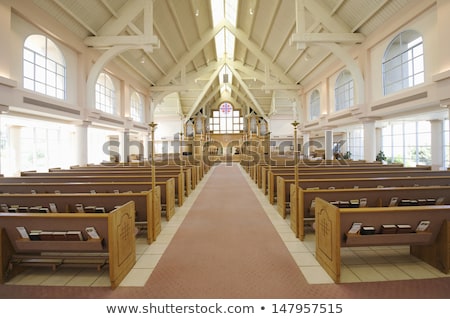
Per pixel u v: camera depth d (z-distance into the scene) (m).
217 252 3.35
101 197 3.60
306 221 3.90
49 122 8.64
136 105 13.73
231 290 2.49
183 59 13.85
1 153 10.23
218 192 7.74
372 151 8.67
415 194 3.68
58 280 2.71
